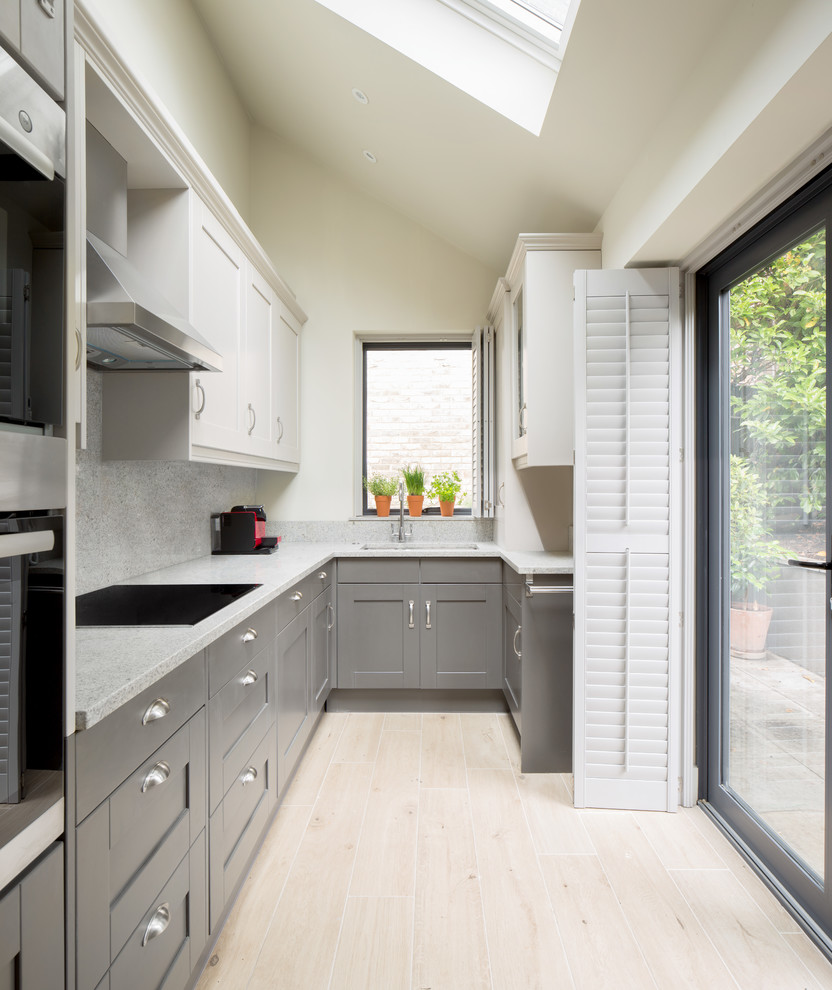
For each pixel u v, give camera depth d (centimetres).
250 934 157
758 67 131
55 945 84
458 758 263
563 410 255
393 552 315
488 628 317
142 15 225
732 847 196
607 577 220
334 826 208
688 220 182
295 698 236
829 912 153
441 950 151
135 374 199
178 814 127
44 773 86
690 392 220
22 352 83
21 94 78
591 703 220
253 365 270
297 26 248
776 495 181
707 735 223
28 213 84
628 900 170
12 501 77
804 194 160
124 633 139
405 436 387
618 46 165
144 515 232
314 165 369
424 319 366
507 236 312
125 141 173
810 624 164
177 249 198
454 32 222
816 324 160
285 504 368
